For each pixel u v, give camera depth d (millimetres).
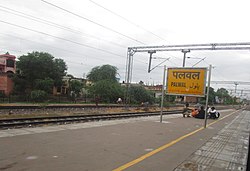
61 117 15039
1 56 44688
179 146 8297
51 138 8211
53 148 6875
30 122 11516
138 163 6020
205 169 5914
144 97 46656
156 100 51875
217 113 21641
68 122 13117
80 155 6363
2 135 8281
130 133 10273
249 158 3652
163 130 11836
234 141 10188
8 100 29453
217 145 9016
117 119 16406
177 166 6008
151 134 10375
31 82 41125
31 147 6809
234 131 13680
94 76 53375
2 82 38281
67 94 45375
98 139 8555
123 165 5770
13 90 39750
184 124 15258
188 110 22328
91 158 6164
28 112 17594
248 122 21266
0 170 4875
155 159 6477
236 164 6523
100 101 42469
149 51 30125
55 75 44312
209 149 8195
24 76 41062
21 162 5457
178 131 11883
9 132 8906
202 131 12602
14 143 7148
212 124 16734
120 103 41031
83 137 8742
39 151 6457
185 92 15461
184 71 15508
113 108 28703
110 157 6367
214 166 6223
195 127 14078
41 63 41156
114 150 7129
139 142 8492
